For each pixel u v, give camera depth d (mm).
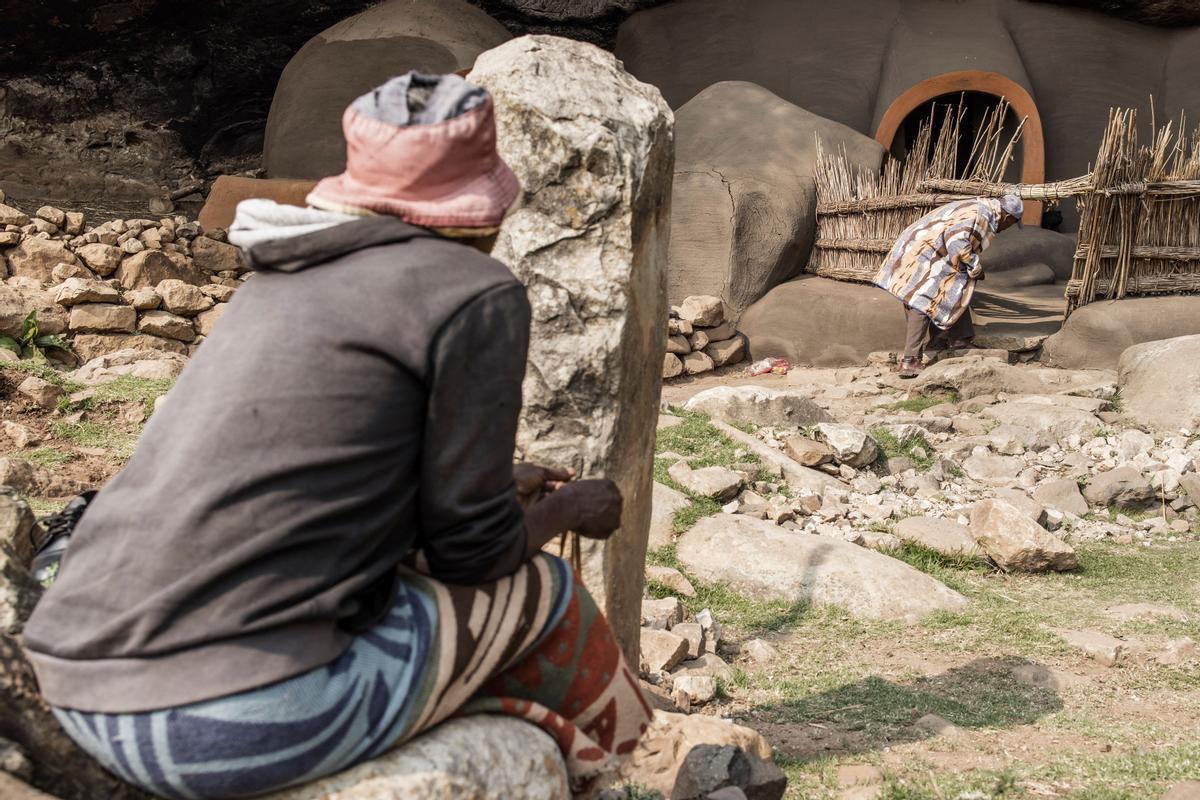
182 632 1521
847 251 11156
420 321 1611
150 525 1552
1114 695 4105
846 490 6672
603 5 15531
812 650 4648
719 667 4301
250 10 14914
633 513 3174
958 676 4309
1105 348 9156
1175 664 4434
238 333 1651
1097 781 3160
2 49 14516
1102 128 13977
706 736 3057
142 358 8008
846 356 10297
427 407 1653
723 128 12000
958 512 6457
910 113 14594
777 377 10055
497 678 1938
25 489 5156
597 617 1997
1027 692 4125
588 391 2910
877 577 5199
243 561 1535
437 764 1726
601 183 2871
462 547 1706
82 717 1555
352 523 1632
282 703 1540
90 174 14852
